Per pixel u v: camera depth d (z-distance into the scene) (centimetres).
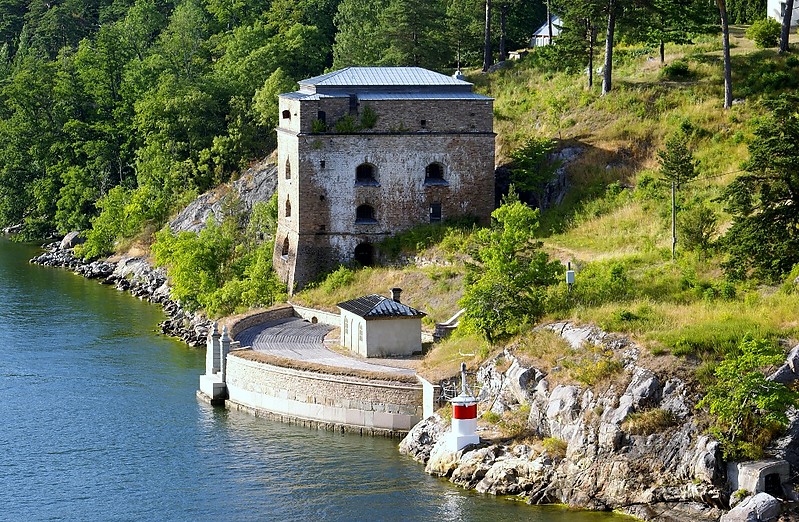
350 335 11825
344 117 13950
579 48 15938
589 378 9375
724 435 8725
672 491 8675
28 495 9381
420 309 12731
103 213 18825
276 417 11025
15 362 12850
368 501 9056
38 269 18500
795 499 8456
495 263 10700
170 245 16325
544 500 8988
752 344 8938
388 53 18250
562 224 13738
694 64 15562
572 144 14775
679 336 9406
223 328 11788
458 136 14100
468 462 9362
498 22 19025
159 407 11394
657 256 11944
